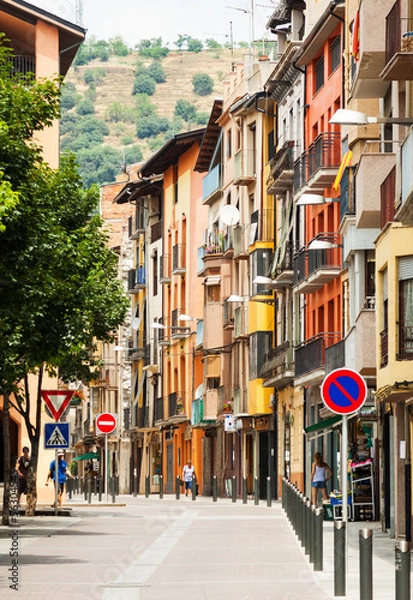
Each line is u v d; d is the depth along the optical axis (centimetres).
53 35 6450
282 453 7269
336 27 5944
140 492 11581
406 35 3228
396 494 3647
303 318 6712
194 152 10038
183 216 10300
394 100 3872
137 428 11369
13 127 3541
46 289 3525
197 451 9488
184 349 10156
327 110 6156
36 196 3516
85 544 3366
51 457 6084
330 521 4631
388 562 2833
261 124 7888
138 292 11881
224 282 8669
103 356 13238
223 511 5531
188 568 2666
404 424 3638
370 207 4106
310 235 6494
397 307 3453
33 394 6119
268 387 7438
